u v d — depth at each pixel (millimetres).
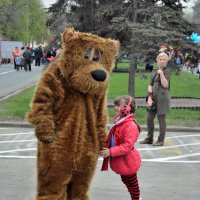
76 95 4695
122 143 5250
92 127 4797
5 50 45500
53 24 17625
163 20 15078
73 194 4914
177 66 15906
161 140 9992
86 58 4645
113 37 16125
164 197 6445
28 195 6363
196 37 15508
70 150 4629
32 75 31609
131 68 16000
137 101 17125
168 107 9766
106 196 6379
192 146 10188
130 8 15891
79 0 16641
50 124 4559
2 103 15625
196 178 7512
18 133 11297
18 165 8039
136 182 5492
